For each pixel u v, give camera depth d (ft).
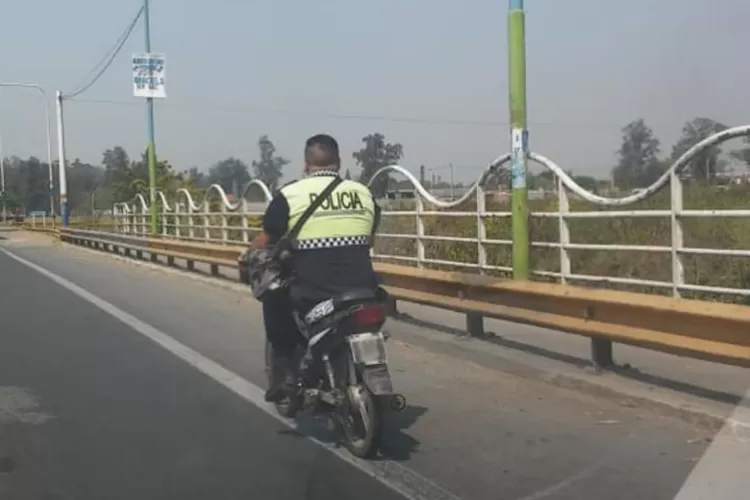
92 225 154.30
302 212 18.11
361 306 17.47
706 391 21.99
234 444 19.62
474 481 16.90
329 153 18.71
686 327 21.21
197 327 37.11
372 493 16.34
